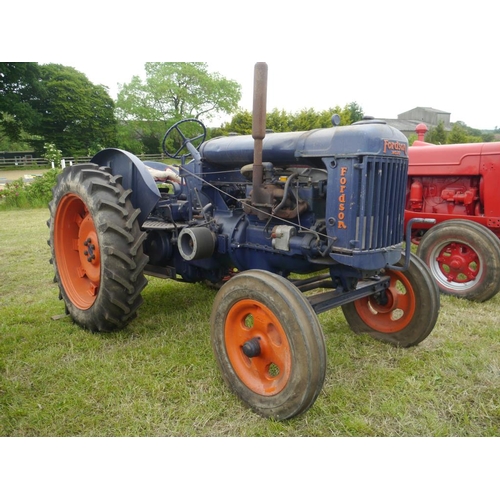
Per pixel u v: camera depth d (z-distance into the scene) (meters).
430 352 3.26
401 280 3.26
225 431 2.39
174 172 4.82
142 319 3.87
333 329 3.70
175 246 3.78
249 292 2.48
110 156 3.76
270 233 2.99
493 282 4.30
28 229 8.65
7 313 3.98
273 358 2.49
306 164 2.87
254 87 2.61
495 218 4.78
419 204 5.51
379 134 2.50
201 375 2.93
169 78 35.91
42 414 2.49
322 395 2.70
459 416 2.50
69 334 3.55
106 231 3.23
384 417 2.50
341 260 2.57
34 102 35.97
